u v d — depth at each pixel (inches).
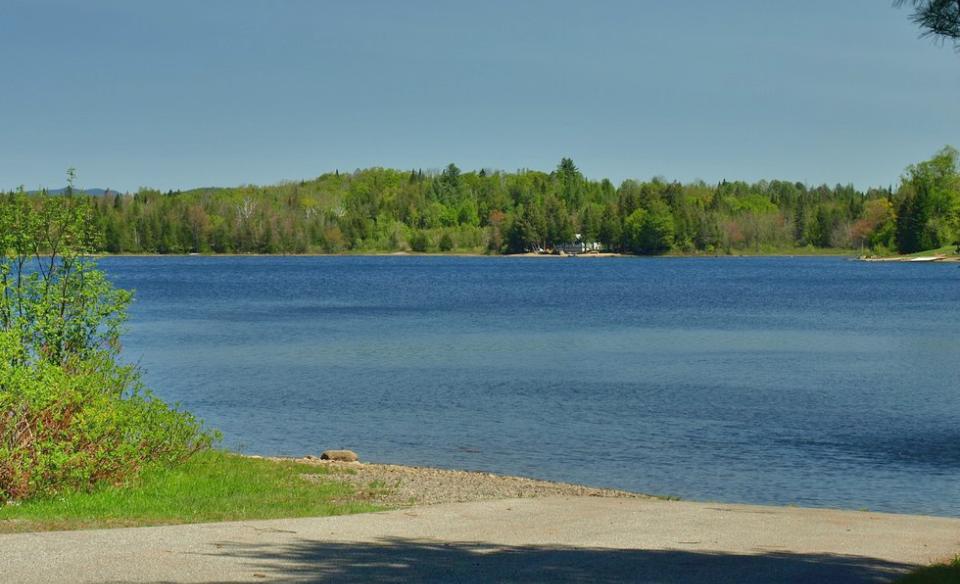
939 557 489.7
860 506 760.3
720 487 828.0
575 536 526.6
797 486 829.8
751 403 1291.8
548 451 984.9
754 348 2004.2
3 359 613.3
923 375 1582.2
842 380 1521.9
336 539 491.8
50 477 604.4
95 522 517.3
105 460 634.8
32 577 377.7
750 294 3971.5
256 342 2098.9
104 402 642.2
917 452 973.8
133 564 406.6
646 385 1465.3
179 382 1489.9
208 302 3472.0
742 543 519.2
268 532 504.4
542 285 4744.1
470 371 1631.4
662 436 1063.0
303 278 5433.1
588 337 2222.0
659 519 599.8
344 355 1862.7
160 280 5078.7
